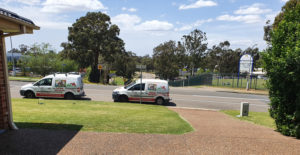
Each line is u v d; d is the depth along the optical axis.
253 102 17.89
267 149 4.76
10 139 4.68
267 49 6.94
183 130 6.23
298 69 5.57
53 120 6.57
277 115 6.56
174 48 65.94
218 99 18.75
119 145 4.61
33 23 5.66
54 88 13.82
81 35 45.00
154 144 4.79
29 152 4.04
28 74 39.75
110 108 10.49
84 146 4.44
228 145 4.94
